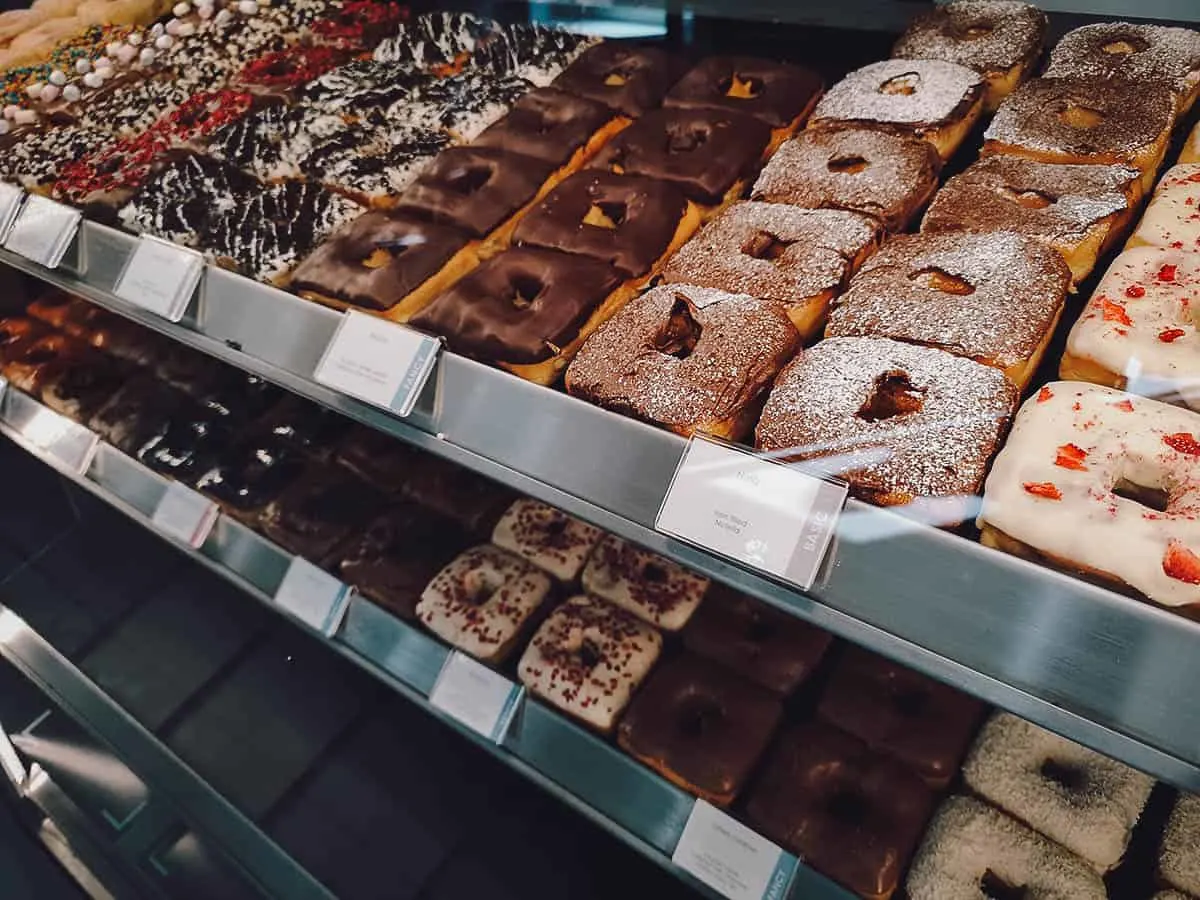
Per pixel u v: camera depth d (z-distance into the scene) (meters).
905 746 0.59
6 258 0.77
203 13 1.01
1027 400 0.46
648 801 0.59
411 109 0.79
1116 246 0.59
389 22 0.94
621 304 0.60
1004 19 0.73
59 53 1.00
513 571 0.73
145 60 0.95
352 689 0.87
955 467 0.44
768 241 0.61
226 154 0.77
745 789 0.60
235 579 0.78
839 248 0.58
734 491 0.42
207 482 0.82
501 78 0.81
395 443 0.84
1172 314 0.49
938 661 0.37
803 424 0.47
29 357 0.95
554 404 0.48
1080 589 0.35
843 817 0.58
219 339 0.61
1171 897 0.51
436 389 0.52
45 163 0.82
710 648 0.67
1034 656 0.36
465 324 0.56
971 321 0.51
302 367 0.57
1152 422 0.43
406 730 0.83
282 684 0.88
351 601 0.73
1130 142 0.60
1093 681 0.35
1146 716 0.34
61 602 0.98
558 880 0.72
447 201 0.66
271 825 0.79
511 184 0.67
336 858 0.76
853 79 0.72
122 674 0.91
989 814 0.56
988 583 0.37
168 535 0.81
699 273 0.59
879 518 0.39
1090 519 0.40
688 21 0.83
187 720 0.87
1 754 0.94
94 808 0.88
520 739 0.64
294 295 0.60
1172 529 0.38
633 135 0.71
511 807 0.77
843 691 0.62
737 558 0.41
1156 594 0.38
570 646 0.68
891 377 0.49
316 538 0.77
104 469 0.86
